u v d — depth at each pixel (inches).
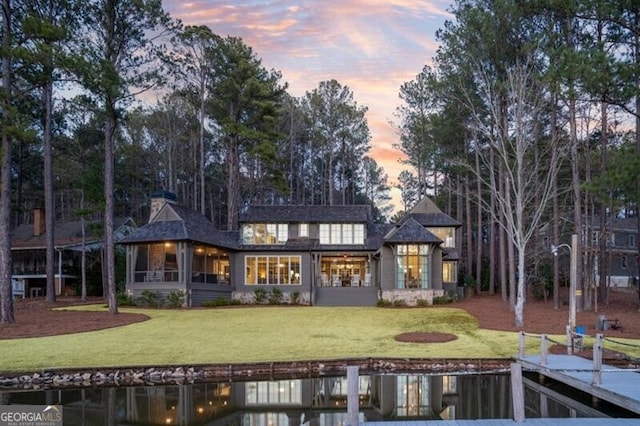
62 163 1683.1
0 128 834.8
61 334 786.2
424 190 1904.5
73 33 966.4
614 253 1672.0
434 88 1244.5
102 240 1478.8
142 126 2140.7
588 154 1080.8
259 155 1601.9
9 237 859.4
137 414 461.4
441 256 1241.4
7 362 609.3
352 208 1430.9
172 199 1293.1
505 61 1043.9
